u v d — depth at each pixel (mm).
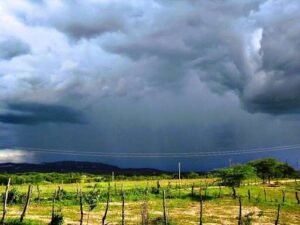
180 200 81312
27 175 161125
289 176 164375
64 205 67938
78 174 188125
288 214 64812
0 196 70875
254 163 131500
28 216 51281
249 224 48500
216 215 60094
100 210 62250
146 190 88875
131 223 49000
